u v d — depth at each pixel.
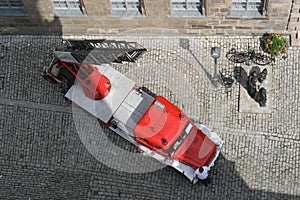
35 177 22.73
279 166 21.78
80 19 23.86
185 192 21.81
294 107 22.50
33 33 25.02
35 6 23.20
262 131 22.39
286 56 23.27
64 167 22.77
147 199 21.88
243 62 23.47
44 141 23.27
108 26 24.27
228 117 22.78
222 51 23.83
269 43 23.05
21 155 23.16
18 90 24.25
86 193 22.22
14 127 23.64
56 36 25.06
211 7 22.27
